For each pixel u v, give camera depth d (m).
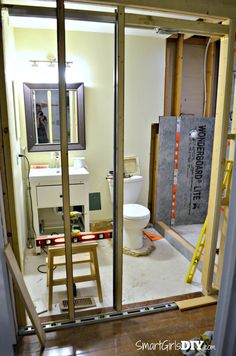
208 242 2.29
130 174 3.67
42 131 3.27
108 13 1.77
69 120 3.39
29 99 3.17
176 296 2.33
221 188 2.17
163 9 1.82
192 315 2.12
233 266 0.74
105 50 3.36
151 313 2.12
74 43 3.26
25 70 3.13
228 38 1.99
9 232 1.81
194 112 4.05
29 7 1.65
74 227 3.42
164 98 3.73
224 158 2.13
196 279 2.59
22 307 1.93
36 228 3.02
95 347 1.80
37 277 2.60
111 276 2.62
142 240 3.19
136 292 2.37
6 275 1.64
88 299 2.26
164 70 3.65
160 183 3.67
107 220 3.74
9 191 1.77
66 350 1.78
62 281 2.17
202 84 4.03
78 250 2.18
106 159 3.64
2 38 1.61
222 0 1.92
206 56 3.86
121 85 1.83
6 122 1.69
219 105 2.11
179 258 2.98
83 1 1.70
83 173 3.08
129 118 3.66
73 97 3.34
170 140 3.60
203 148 3.72
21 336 1.90
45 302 2.24
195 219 3.90
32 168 3.25
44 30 3.09
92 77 3.38
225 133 2.09
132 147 3.73
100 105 3.48
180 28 1.93
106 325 2.00
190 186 3.78
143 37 3.48
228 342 0.81
